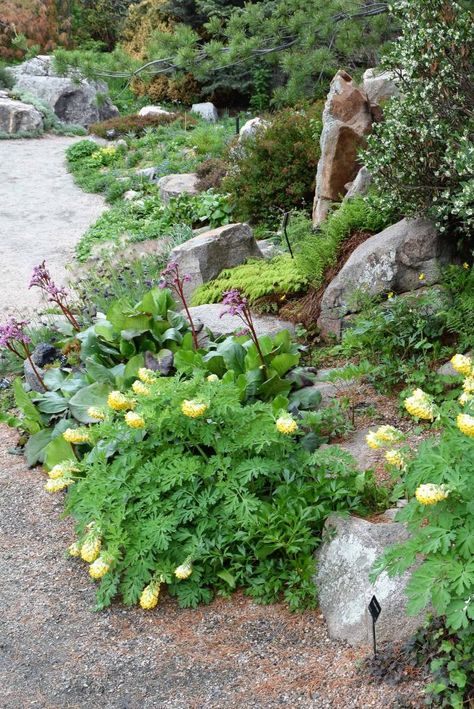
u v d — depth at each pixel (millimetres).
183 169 16391
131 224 12789
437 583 2955
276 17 10758
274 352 5457
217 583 4117
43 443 5672
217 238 7879
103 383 5539
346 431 5066
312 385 5648
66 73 11898
